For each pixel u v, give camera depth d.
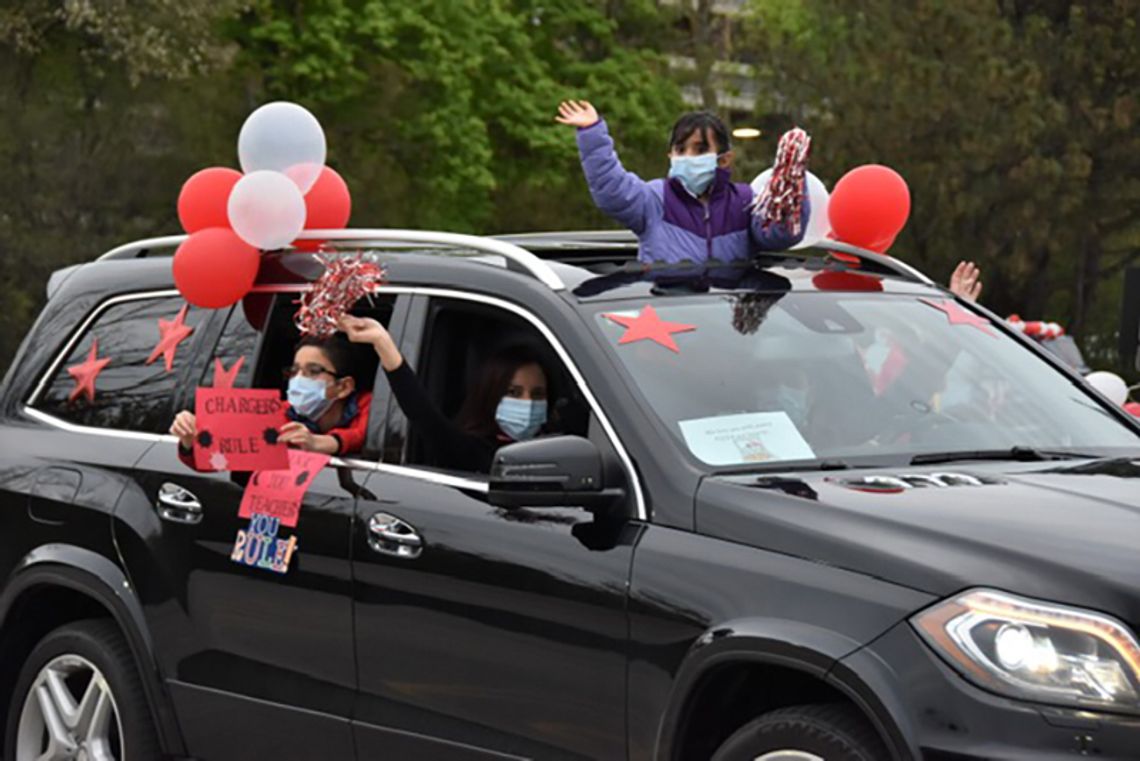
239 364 16.20
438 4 107.81
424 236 15.22
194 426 15.51
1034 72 96.00
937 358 14.53
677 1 135.62
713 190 16.66
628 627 12.49
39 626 17.66
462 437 14.28
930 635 11.01
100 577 16.45
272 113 17.14
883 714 11.01
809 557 11.73
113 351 17.38
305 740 14.92
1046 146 97.69
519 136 118.38
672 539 12.45
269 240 15.91
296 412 15.28
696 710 12.22
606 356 13.45
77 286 17.97
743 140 104.69
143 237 95.62
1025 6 101.50
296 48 102.81
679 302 14.20
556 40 132.12
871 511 11.77
